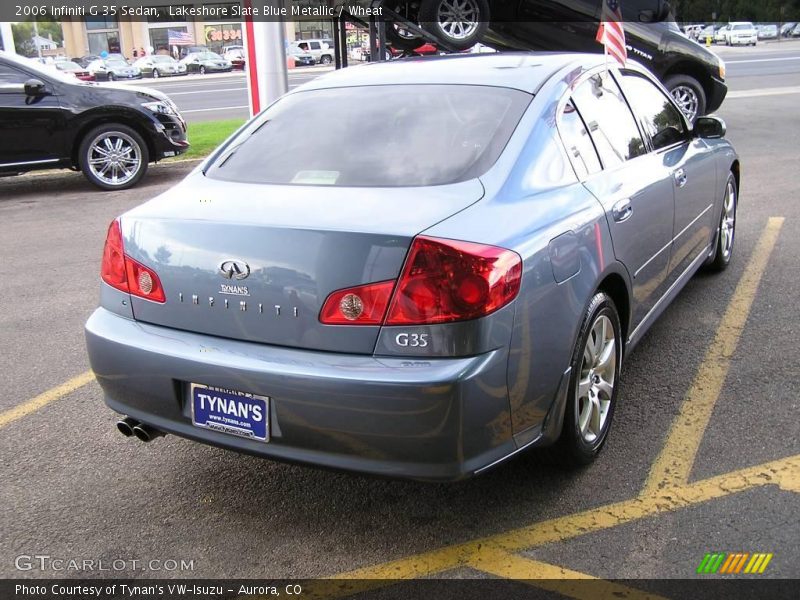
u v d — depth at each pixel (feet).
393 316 7.75
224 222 8.54
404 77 11.29
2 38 75.82
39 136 30.22
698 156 14.75
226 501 9.95
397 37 35.86
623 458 10.50
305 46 167.32
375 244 7.80
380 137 10.02
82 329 16.19
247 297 8.36
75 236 23.98
